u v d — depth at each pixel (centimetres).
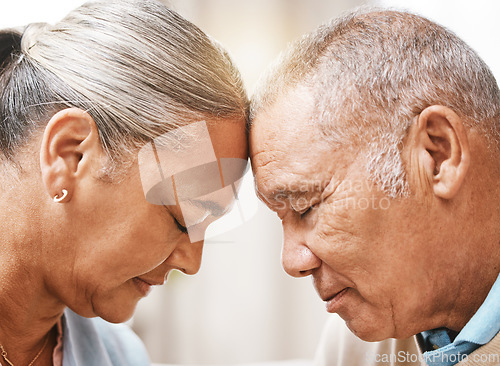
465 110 87
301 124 88
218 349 191
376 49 88
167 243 91
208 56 91
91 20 91
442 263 88
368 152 86
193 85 88
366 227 87
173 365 189
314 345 193
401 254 87
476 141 87
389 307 90
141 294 98
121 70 87
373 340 94
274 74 94
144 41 88
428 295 89
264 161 90
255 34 180
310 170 87
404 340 109
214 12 179
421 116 85
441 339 96
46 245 88
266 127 90
